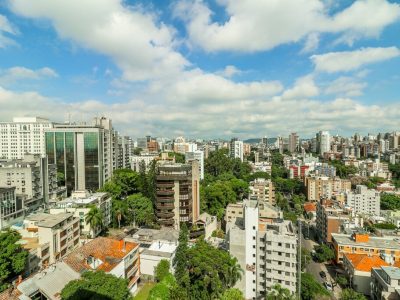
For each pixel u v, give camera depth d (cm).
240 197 17238
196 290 6700
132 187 14738
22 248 6669
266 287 7225
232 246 7706
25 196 12250
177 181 11419
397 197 17812
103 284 4981
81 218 9906
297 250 7056
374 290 7706
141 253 7619
